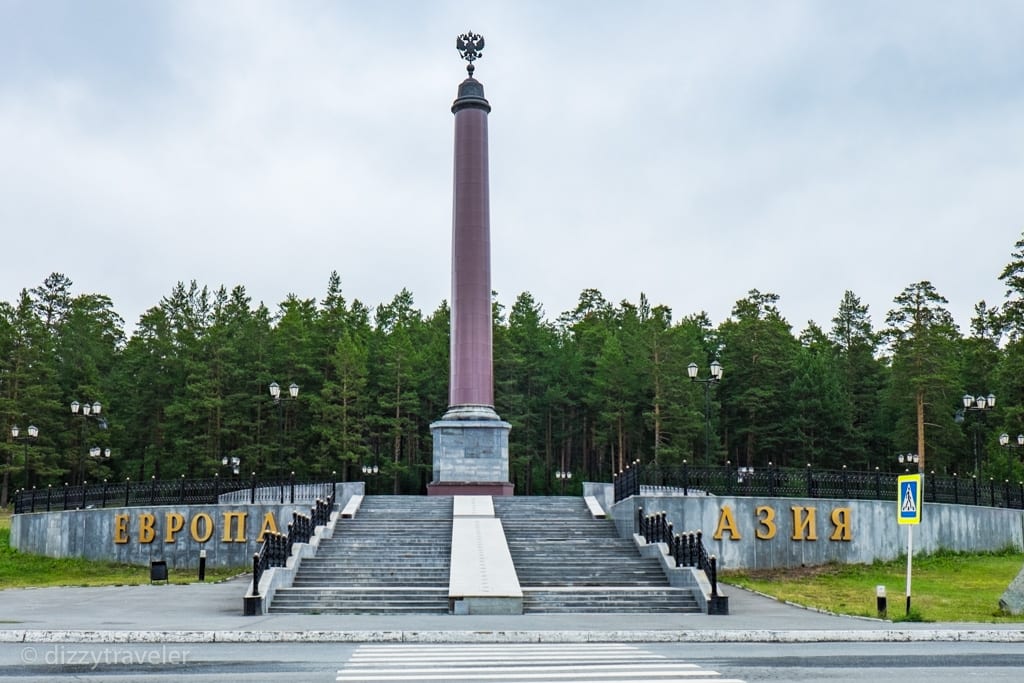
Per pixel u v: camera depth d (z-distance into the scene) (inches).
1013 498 1589.6
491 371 1790.1
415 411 3056.1
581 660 539.2
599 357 3193.9
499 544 1120.8
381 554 1109.1
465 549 1087.6
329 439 2827.3
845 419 3038.9
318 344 3105.3
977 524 1459.2
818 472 1344.7
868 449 3189.0
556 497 1457.9
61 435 2817.4
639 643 650.8
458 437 1733.5
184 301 3405.5
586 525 1279.5
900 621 771.4
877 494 1359.5
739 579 1180.5
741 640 670.5
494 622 759.1
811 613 851.4
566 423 3452.3
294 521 1074.7
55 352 3196.4
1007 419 2164.1
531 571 1043.9
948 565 1305.4
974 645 641.0
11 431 2605.8
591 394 3075.8
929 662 530.3
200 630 663.1
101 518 1445.6
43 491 1635.1
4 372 2748.5
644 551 1113.4
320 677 465.7
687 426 2800.2
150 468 3166.8
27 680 458.6
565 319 4256.9
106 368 3526.1
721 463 3115.2
